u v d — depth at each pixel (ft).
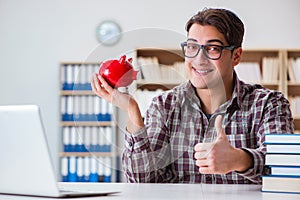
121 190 4.82
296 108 17.04
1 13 18.43
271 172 4.81
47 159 3.88
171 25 18.26
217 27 5.35
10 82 18.35
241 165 5.01
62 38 18.37
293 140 4.78
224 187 5.21
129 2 18.33
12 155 3.99
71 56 18.33
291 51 17.35
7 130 3.90
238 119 6.16
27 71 18.37
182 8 18.26
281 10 18.12
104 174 16.65
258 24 18.17
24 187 4.11
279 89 17.02
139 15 18.31
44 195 4.11
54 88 18.31
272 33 18.12
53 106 18.26
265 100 6.15
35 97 18.31
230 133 6.18
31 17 18.44
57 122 18.20
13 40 18.40
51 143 18.12
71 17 18.39
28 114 3.76
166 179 5.75
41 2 18.45
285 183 4.73
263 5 18.17
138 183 5.35
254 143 6.15
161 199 4.11
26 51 18.38
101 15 18.37
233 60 5.83
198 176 5.78
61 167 16.81
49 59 18.34
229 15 5.49
